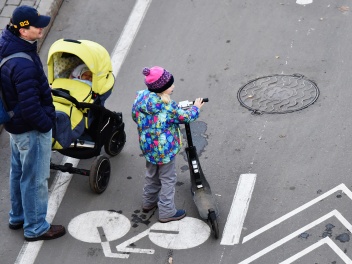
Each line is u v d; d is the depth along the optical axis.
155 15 26.31
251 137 20.08
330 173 18.44
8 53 14.88
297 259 16.00
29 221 16.86
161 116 16.05
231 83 22.53
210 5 26.59
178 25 25.67
